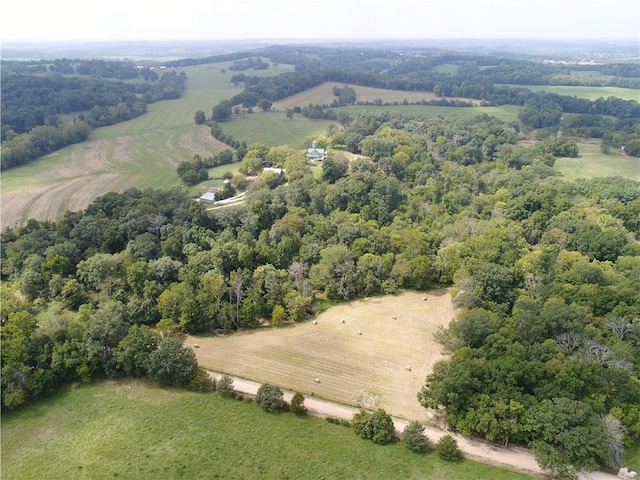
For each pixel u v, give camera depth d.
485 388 77.50
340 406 83.88
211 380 88.69
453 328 92.56
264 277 116.88
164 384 88.06
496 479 67.88
